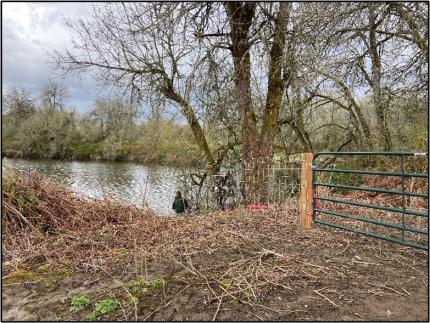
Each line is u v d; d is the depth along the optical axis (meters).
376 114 10.72
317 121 13.15
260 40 8.81
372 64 10.07
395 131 11.00
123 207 6.28
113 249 4.56
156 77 10.52
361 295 3.28
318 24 7.36
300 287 3.44
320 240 4.91
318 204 6.38
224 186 9.75
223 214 6.65
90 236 5.00
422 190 7.64
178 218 6.21
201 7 8.71
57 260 4.19
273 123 9.77
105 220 5.71
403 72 9.11
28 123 30.36
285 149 11.89
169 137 13.94
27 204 5.30
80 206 5.94
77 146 30.70
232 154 11.98
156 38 9.64
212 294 3.28
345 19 7.50
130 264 4.05
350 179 9.55
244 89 9.55
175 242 4.80
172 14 8.27
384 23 7.92
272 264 4.03
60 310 3.07
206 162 11.06
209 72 9.48
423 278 3.65
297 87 8.88
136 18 9.34
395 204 7.05
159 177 14.93
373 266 3.97
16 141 30.27
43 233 5.13
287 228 5.53
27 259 4.23
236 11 8.84
